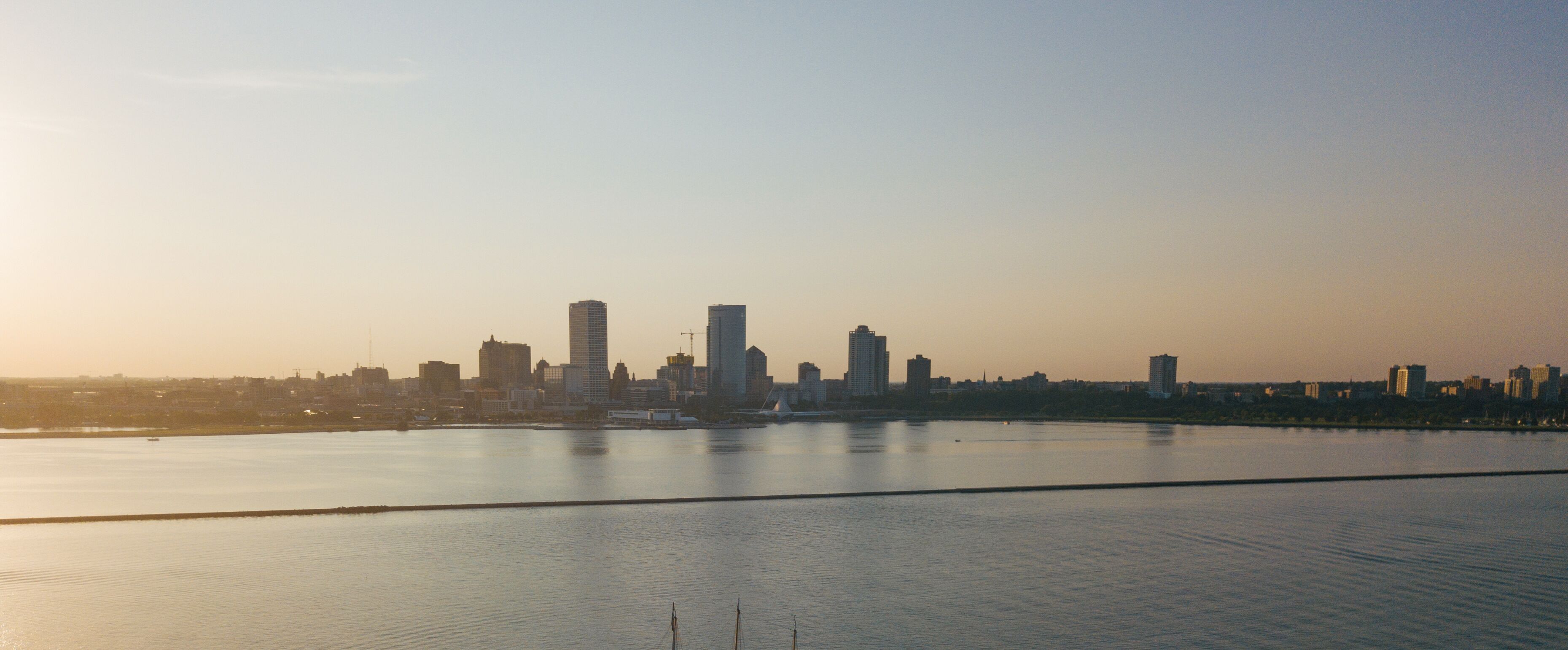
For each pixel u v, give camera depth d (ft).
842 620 454.40
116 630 435.12
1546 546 617.21
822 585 518.78
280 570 547.49
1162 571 549.13
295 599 485.56
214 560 572.51
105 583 515.50
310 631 435.53
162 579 523.70
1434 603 480.23
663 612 469.16
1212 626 444.55
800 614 463.83
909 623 450.71
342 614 461.78
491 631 437.99
